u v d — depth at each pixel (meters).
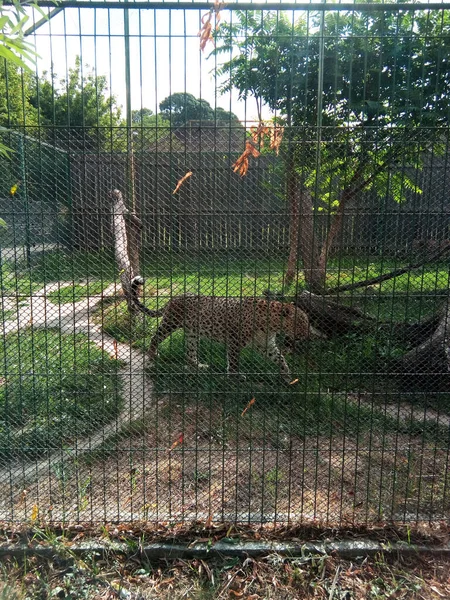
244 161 2.62
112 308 4.19
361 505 3.09
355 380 4.64
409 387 4.71
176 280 3.34
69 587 2.49
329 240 3.24
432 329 4.90
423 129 2.98
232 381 4.37
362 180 3.35
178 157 2.96
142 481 3.29
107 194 3.02
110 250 3.20
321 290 3.72
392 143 3.03
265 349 4.73
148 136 3.06
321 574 2.59
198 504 3.07
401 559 2.70
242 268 3.10
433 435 4.05
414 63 5.04
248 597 2.47
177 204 3.02
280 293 3.62
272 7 2.78
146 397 4.26
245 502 3.11
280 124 3.39
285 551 2.71
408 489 3.28
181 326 4.60
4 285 3.28
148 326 4.51
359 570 2.63
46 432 3.61
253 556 2.70
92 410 3.98
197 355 4.36
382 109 4.99
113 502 3.08
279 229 3.06
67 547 2.69
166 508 3.02
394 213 3.01
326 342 5.00
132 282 3.29
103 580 2.54
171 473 3.39
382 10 2.87
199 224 3.02
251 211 3.01
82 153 2.93
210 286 4.00
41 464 3.45
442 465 3.62
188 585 2.54
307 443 3.88
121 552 2.70
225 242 3.04
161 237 3.09
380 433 4.04
